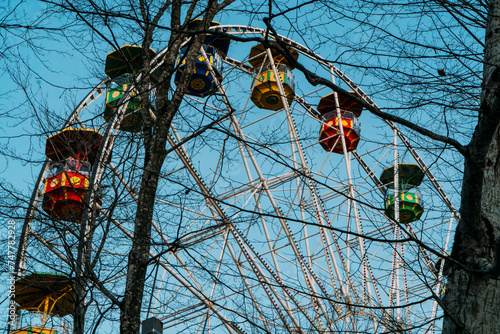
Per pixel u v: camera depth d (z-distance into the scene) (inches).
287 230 817.5
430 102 282.5
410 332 362.3
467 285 253.3
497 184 266.5
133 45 379.9
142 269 306.5
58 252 366.6
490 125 250.7
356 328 440.5
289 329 429.1
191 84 920.9
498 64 273.3
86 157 399.5
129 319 290.7
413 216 920.3
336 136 1104.8
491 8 289.9
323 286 748.6
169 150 341.1
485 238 259.1
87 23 316.8
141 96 363.3
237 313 325.4
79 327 328.8
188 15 378.9
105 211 362.6
